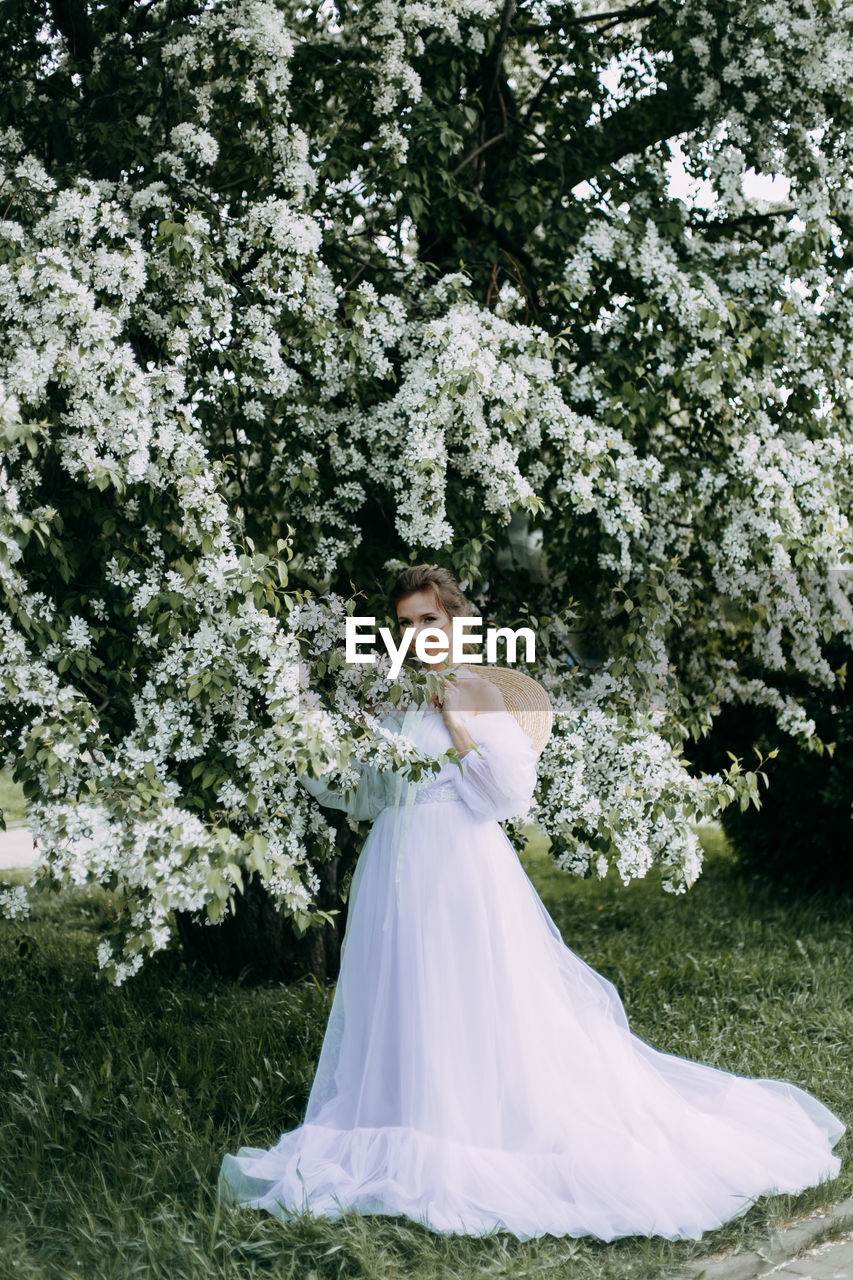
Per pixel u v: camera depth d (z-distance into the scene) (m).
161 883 2.51
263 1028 3.91
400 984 2.86
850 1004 4.51
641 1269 2.51
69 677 3.11
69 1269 2.48
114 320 2.87
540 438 3.67
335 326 3.49
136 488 3.04
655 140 4.54
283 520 3.99
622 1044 3.06
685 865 3.63
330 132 3.94
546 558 4.55
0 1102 3.27
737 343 3.85
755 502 3.94
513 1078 2.82
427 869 2.92
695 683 5.20
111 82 3.86
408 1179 2.69
